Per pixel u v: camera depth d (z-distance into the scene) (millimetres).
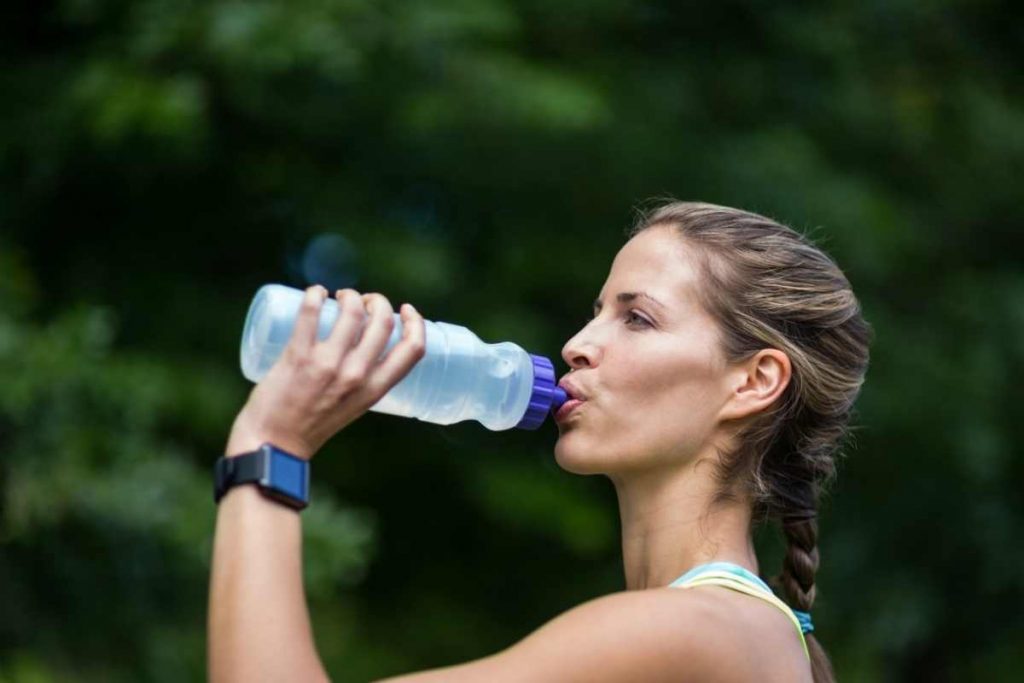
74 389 7414
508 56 9164
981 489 12016
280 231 9773
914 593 11844
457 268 9875
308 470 2570
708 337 3092
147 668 7586
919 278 12047
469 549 10633
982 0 12578
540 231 10266
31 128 8781
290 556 2494
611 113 9758
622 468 3082
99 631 7531
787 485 3199
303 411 2572
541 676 2504
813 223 10461
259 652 2391
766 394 3086
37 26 9273
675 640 2588
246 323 2871
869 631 11703
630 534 3119
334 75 8359
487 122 9344
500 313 9852
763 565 9258
